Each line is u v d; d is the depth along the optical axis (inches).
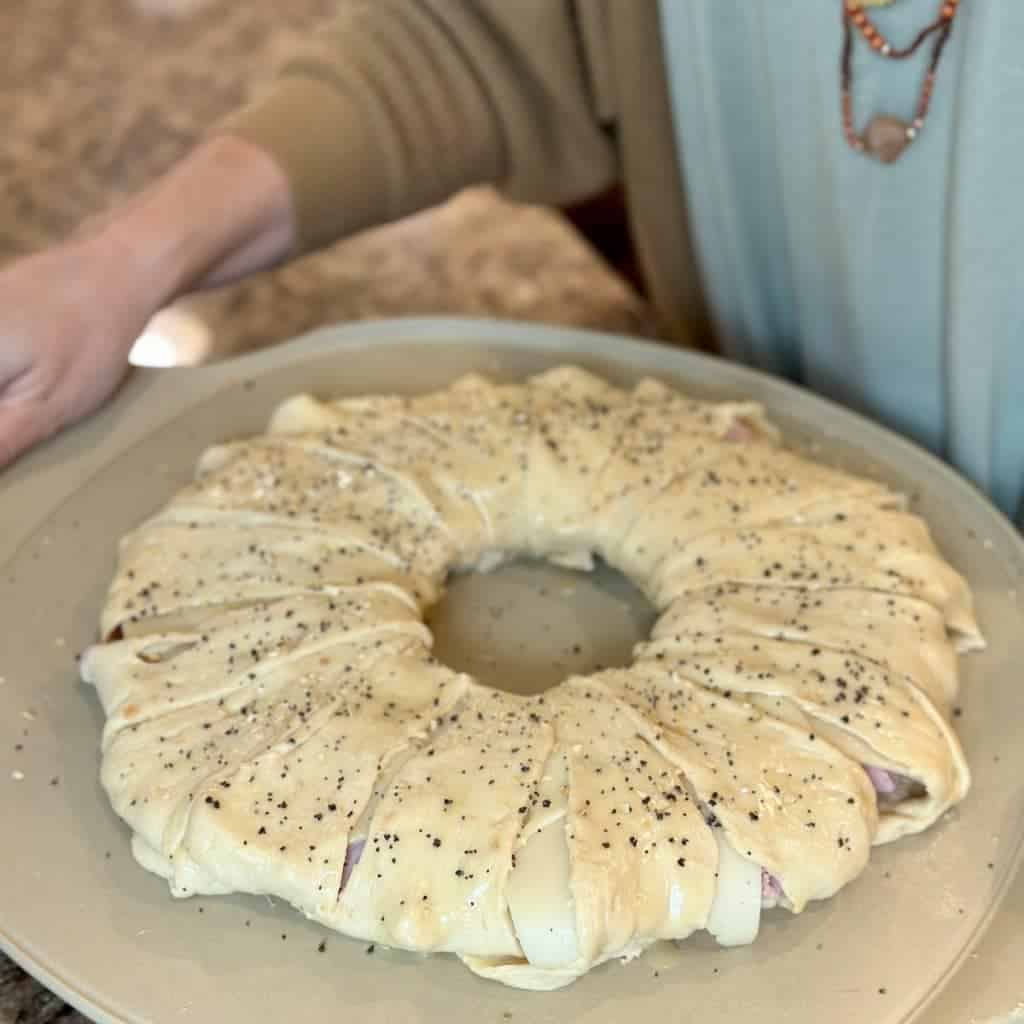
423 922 17.1
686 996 17.4
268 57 39.9
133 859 18.8
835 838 17.9
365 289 31.5
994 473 24.1
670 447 23.0
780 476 22.5
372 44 25.7
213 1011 17.2
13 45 40.6
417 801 17.9
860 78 21.5
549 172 27.3
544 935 17.1
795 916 18.1
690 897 17.4
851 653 19.7
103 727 20.1
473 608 22.4
